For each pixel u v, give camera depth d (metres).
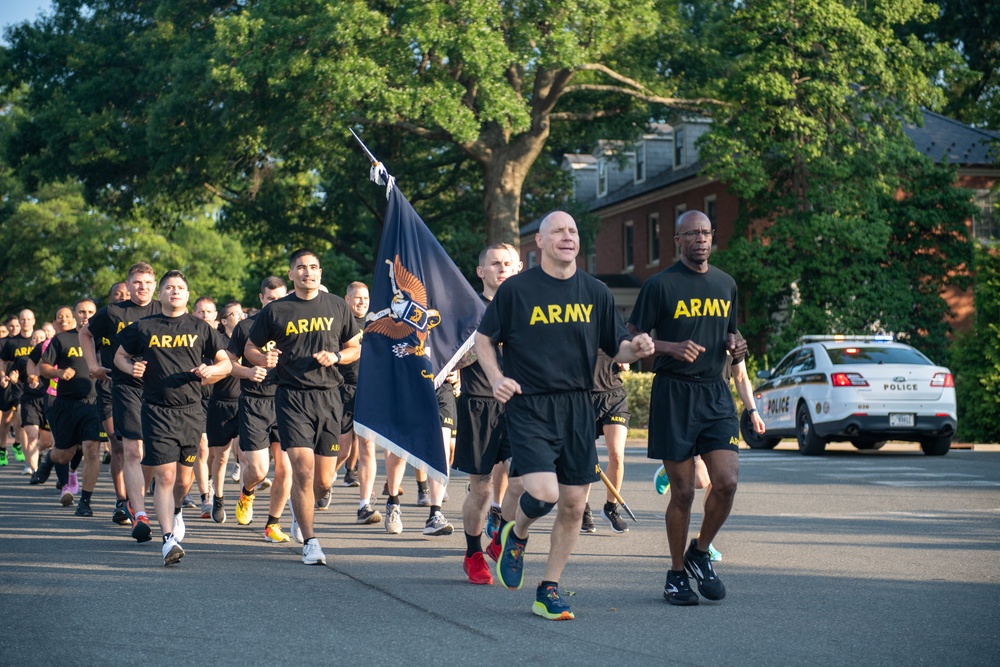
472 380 7.41
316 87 24.66
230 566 7.84
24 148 33.25
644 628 5.78
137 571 7.61
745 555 8.27
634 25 26.38
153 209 35.50
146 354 8.21
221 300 58.19
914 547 8.66
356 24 23.78
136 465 8.94
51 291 55.44
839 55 27.75
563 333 5.96
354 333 8.20
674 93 30.70
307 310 7.93
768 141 27.89
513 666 4.96
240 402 9.84
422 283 8.01
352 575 7.45
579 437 5.98
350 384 11.38
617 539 9.09
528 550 8.55
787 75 28.28
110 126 30.61
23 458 18.94
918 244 29.14
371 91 23.94
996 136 34.69
